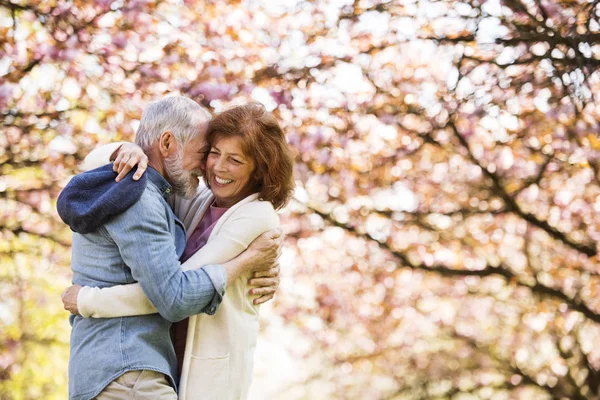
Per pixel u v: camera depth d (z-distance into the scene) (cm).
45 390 759
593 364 694
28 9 625
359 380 809
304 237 718
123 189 267
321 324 756
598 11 598
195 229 307
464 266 735
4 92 619
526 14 637
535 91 672
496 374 770
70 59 624
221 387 287
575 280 699
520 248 726
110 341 268
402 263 730
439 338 766
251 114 299
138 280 264
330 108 694
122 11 640
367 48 698
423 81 705
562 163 700
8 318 712
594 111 654
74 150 647
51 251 689
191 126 292
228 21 673
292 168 309
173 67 655
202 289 270
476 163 707
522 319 736
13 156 636
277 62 681
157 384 270
